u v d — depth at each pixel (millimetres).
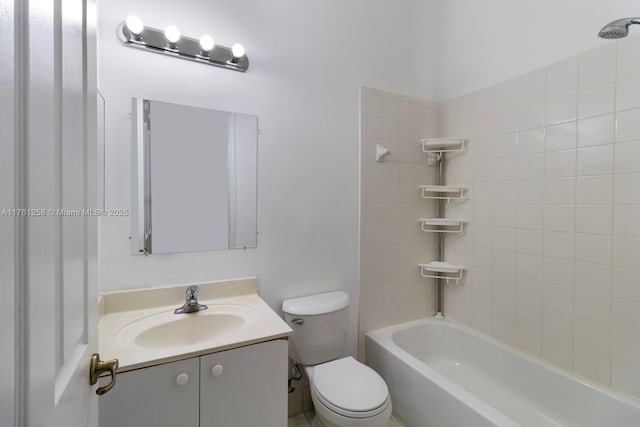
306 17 1765
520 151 1743
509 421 1211
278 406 1198
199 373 1061
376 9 2014
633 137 1307
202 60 1481
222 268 1566
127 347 1056
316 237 1826
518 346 1760
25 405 353
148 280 1401
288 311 1630
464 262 2086
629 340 1324
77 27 566
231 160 1573
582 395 1440
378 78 2021
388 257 2080
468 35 2041
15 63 337
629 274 1322
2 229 310
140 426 986
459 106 2109
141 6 1359
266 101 1656
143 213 1385
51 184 431
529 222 1697
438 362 2121
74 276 552
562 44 1551
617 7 1350
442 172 2221
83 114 615
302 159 1770
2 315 311
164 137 1419
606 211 1391
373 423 1245
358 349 2000
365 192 1978
